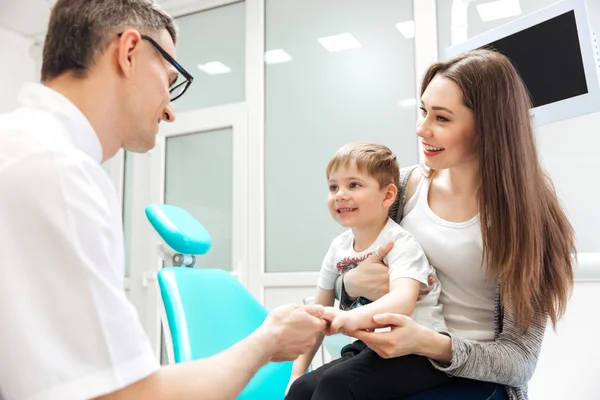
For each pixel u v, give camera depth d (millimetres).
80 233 627
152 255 3408
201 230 1407
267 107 3305
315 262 3049
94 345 616
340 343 1691
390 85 2996
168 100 942
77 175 650
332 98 3137
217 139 3404
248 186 3248
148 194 3500
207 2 3541
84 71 801
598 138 2387
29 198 612
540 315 950
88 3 805
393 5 3035
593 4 2361
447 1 2895
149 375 675
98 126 819
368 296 1031
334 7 3197
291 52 3287
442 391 921
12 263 596
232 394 750
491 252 926
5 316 584
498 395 934
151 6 888
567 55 1470
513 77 954
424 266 992
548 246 963
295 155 3186
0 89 4000
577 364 1687
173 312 1193
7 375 586
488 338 977
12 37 4098
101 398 632
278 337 841
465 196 1034
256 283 3143
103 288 630
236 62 3443
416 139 2898
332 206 1121
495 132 927
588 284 1692
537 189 959
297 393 1006
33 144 650
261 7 3367
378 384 890
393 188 1126
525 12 2686
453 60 1005
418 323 953
